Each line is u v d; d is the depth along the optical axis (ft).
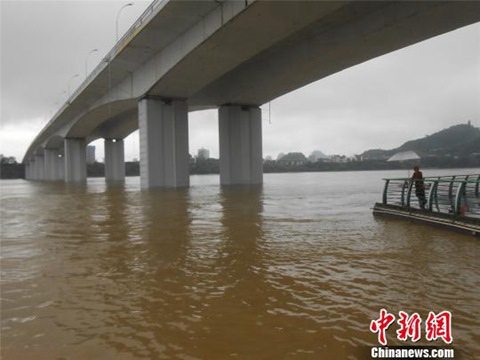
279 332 14.28
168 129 121.60
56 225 43.21
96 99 153.99
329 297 17.84
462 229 33.27
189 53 87.97
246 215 49.70
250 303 17.28
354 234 34.30
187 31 88.12
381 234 34.04
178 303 17.47
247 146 137.90
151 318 15.78
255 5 67.00
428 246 28.55
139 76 118.01
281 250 28.14
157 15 80.94
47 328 14.94
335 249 28.09
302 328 14.57
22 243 32.55
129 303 17.58
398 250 27.35
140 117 122.01
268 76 109.70
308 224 40.88
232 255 26.84
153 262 25.18
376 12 77.87
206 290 19.25
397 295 17.92
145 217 49.08
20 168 538.47
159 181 120.26
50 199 87.56
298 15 70.95
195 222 43.83
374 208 48.08
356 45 85.35
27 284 20.72
